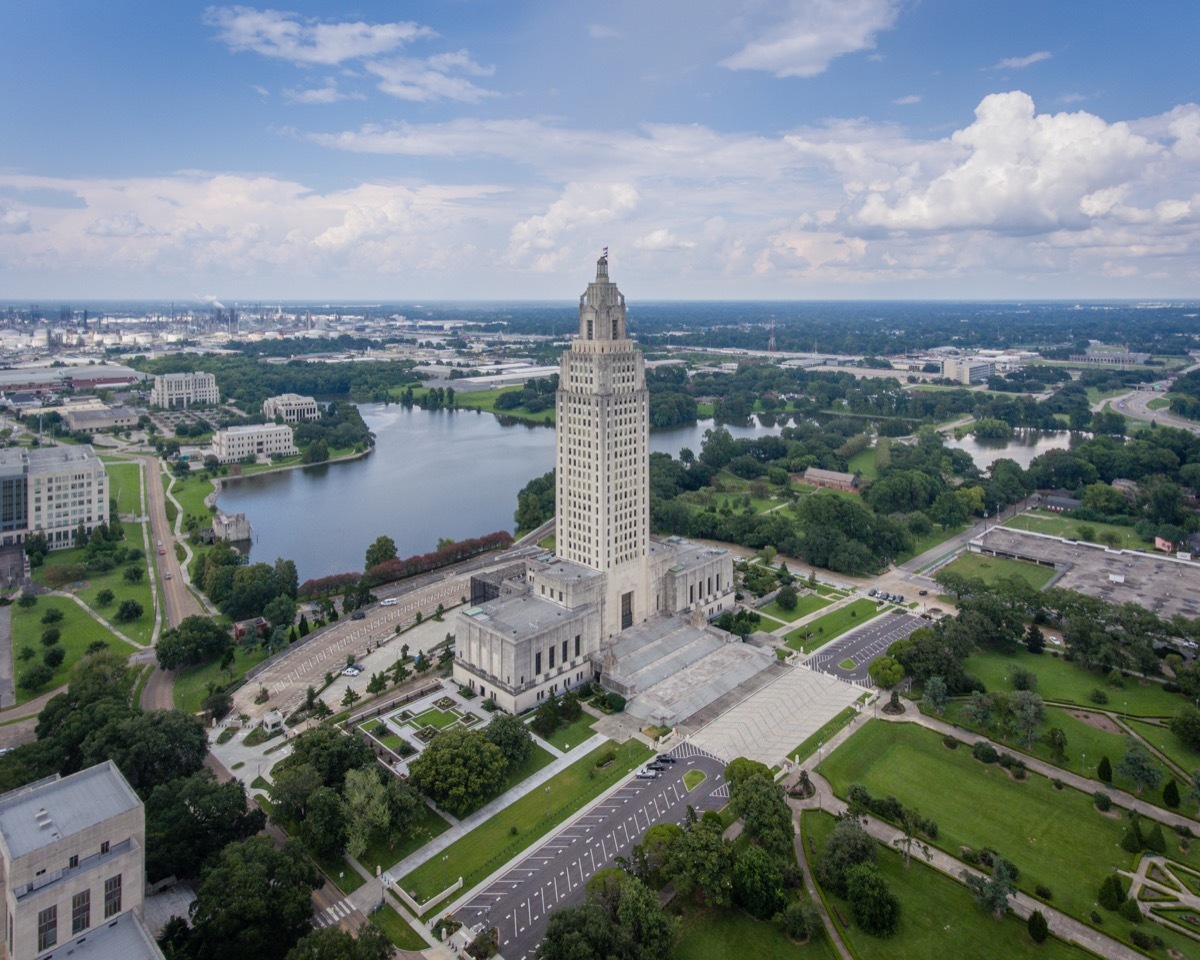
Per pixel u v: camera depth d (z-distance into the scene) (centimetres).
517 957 13575
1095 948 13850
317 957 12319
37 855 11412
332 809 15788
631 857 15588
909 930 14238
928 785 18625
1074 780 18762
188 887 15112
